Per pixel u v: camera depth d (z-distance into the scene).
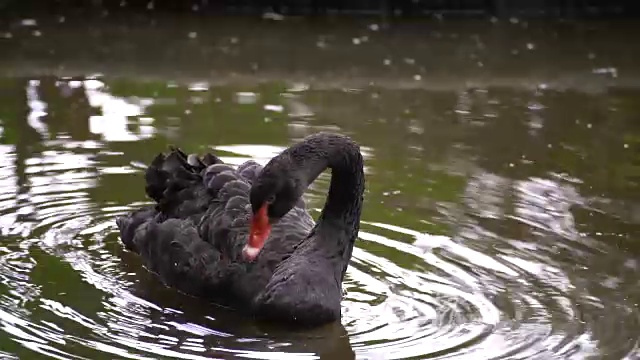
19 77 11.14
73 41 12.91
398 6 15.13
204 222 6.49
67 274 6.57
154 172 7.09
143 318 6.02
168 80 11.31
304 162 5.86
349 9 15.07
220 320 6.05
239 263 6.21
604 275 6.73
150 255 6.72
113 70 11.63
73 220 7.41
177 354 5.51
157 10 14.84
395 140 9.51
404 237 7.29
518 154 9.25
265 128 9.63
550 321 6.02
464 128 9.99
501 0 15.05
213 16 14.70
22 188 7.88
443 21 14.85
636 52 13.33
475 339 5.74
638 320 6.04
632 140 9.74
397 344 5.69
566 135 9.87
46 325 5.79
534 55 13.08
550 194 8.24
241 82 11.36
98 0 15.01
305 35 13.79
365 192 8.14
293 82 11.48
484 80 11.84
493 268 6.79
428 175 8.59
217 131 9.46
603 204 8.04
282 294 5.90
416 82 11.67
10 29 13.38
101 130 9.37
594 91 11.49
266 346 5.68
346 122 9.99
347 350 5.62
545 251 7.09
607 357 5.55
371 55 12.84
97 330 5.78
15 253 6.81
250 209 6.45
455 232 7.39
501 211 7.83
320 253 6.14
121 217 7.17
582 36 14.16
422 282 6.56
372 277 6.64
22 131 9.25
